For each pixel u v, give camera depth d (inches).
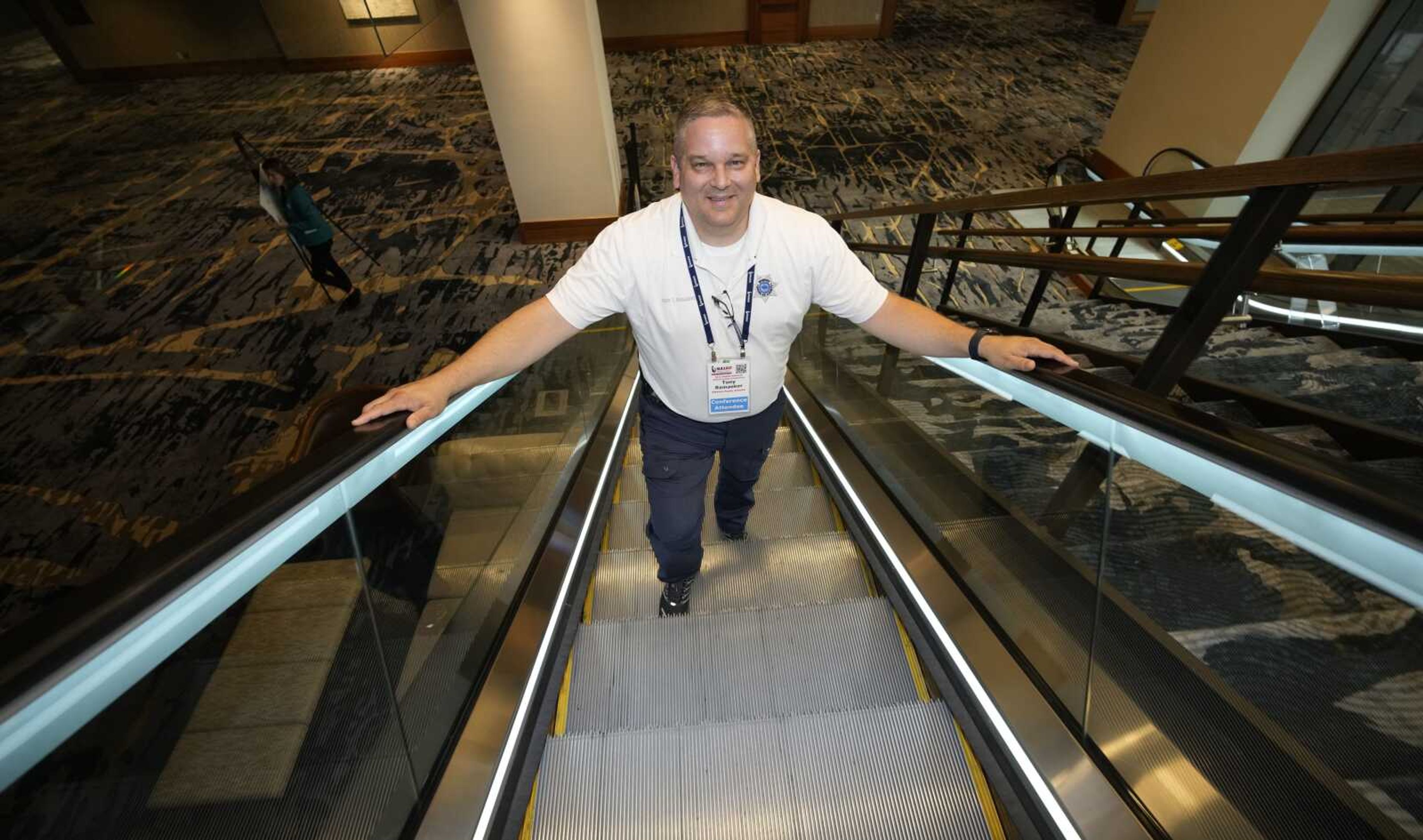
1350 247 99.3
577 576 82.7
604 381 180.5
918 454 92.9
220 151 395.5
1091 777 45.6
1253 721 37.2
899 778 52.7
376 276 272.8
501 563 77.4
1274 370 111.3
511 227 304.0
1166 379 60.3
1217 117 242.4
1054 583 55.6
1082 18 568.4
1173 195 56.9
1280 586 33.6
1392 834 31.9
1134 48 502.6
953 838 48.9
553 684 65.8
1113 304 210.4
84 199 344.8
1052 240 240.4
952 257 114.5
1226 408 99.6
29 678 22.8
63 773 24.3
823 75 465.7
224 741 33.3
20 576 159.2
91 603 26.2
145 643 27.7
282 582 37.9
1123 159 301.6
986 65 474.9
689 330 54.9
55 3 470.0
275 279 272.4
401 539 60.2
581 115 252.1
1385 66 198.1
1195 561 38.7
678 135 45.4
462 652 60.6
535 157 264.4
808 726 56.5
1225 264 52.2
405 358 230.7
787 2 500.4
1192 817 39.5
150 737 28.9
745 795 51.6
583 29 228.7
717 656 68.7
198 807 31.7
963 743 55.1
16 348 232.7
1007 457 67.6
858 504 94.1
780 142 380.8
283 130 421.4
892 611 73.5
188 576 29.1
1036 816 47.4
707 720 63.4
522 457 109.5
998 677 56.1
